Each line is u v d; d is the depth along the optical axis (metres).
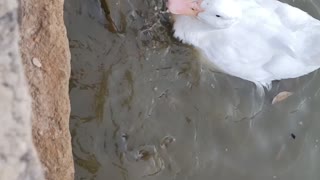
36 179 0.65
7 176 0.64
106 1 0.86
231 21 0.85
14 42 0.66
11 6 0.66
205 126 0.89
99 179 0.81
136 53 0.88
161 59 0.89
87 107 0.83
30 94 0.66
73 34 0.84
